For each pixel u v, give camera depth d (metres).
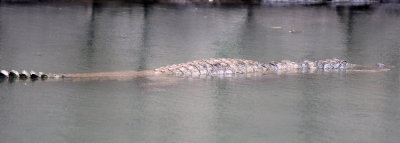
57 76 38.38
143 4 82.69
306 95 35.34
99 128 28.59
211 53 49.03
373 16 74.75
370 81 39.28
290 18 71.75
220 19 69.56
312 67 43.19
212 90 35.88
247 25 65.69
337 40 57.00
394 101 34.41
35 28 59.28
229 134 28.22
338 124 30.05
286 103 33.56
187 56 47.28
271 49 51.38
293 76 40.25
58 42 52.00
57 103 32.34
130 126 29.00
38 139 26.94
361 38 58.34
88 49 49.19
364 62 46.12
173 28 62.47
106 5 80.00
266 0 89.69
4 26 59.56
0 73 37.81
